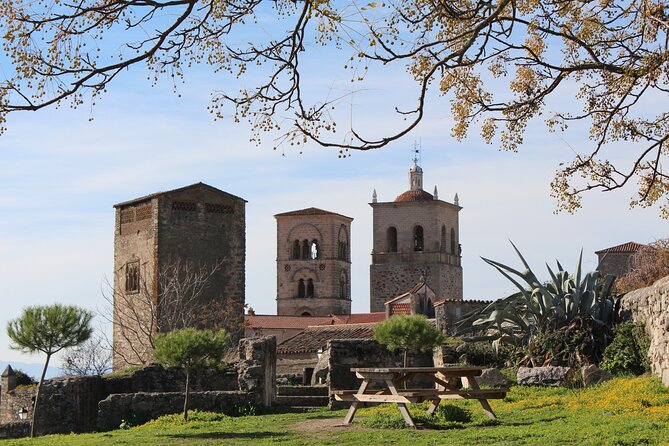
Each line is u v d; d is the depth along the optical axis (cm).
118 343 6844
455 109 1820
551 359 2756
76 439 2323
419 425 2056
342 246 13662
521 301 3019
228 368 3322
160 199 6644
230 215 6875
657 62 1616
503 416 2144
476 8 1537
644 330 2564
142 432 2370
